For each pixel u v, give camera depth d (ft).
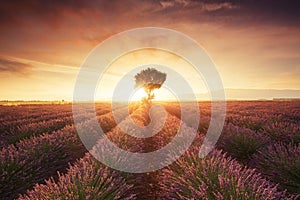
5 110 102.53
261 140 29.43
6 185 19.36
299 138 30.83
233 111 79.66
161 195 20.29
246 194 12.88
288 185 19.40
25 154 23.86
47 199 14.01
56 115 79.92
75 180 15.87
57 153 28.25
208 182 15.29
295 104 118.62
